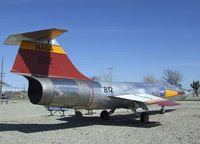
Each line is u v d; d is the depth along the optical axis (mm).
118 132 13508
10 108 30391
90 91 15312
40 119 18906
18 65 13102
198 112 23422
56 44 14539
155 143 10875
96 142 11133
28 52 13477
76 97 14516
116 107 17328
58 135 12688
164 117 19781
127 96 16969
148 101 16141
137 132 13461
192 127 14789
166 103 16125
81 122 17359
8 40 13305
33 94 13820
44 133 13211
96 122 17375
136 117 20531
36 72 13648
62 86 13922
